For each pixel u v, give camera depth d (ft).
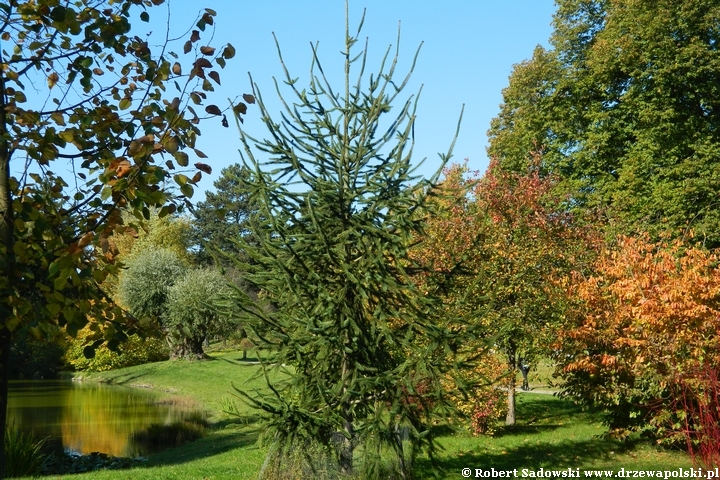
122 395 110.32
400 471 26.71
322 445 26.00
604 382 41.14
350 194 27.22
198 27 13.52
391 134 28.07
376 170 28.45
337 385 25.50
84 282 12.13
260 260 26.53
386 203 27.14
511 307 49.39
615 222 67.46
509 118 97.04
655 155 77.30
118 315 12.46
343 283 27.37
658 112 76.48
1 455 11.55
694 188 70.44
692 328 34.27
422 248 48.62
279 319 26.40
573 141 87.30
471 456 41.19
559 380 88.48
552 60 89.71
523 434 51.08
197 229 210.18
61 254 11.62
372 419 25.27
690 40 75.92
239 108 13.41
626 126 82.64
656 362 35.24
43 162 13.29
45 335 11.79
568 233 54.90
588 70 85.76
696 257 37.55
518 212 53.11
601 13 88.07
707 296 34.32
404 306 27.61
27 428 73.72
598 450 42.14
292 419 25.23
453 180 54.85
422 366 24.90
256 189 26.76
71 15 12.48
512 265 50.57
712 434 22.49
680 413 33.99
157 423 77.10
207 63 13.16
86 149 13.60
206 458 50.72
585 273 53.16
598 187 81.56
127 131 13.42
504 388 57.98
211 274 140.56
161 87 14.03
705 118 79.00
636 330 36.40
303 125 27.91
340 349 25.54
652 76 76.84
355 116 28.40
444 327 25.61
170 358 148.36
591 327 39.52
